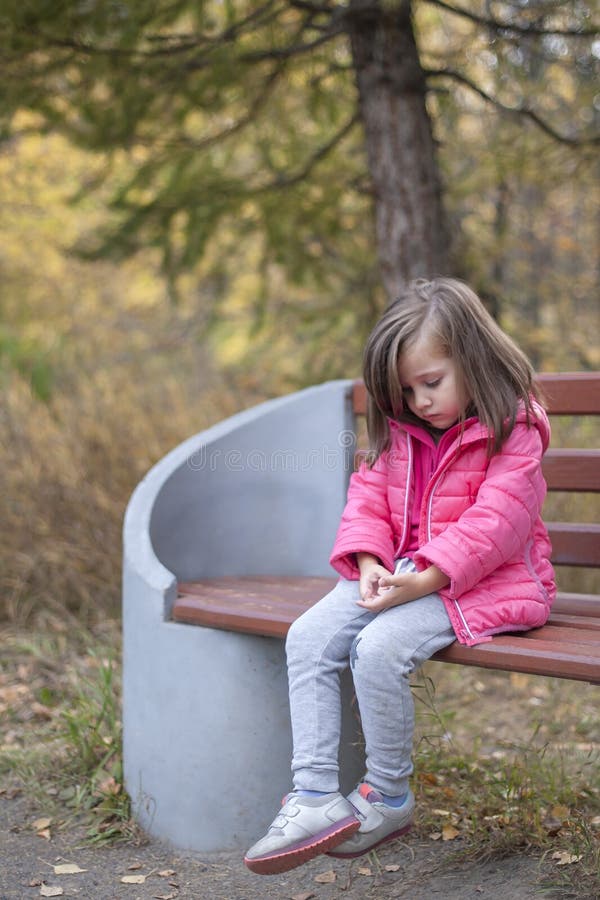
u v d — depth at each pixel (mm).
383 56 4176
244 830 2326
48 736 3115
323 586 2668
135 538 2592
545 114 5508
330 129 5238
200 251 4984
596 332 7559
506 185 6332
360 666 1934
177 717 2369
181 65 4184
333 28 4234
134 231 4879
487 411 2059
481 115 5621
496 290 5961
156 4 3975
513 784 2473
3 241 9062
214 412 5008
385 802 1943
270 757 2324
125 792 2576
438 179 4309
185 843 2367
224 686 2314
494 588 2016
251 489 2936
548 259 8125
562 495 4449
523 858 2178
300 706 1999
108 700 2963
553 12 4098
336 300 5867
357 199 5219
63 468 4633
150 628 2432
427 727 3039
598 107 5113
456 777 2668
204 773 2338
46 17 3854
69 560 4477
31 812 2605
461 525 1994
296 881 2205
